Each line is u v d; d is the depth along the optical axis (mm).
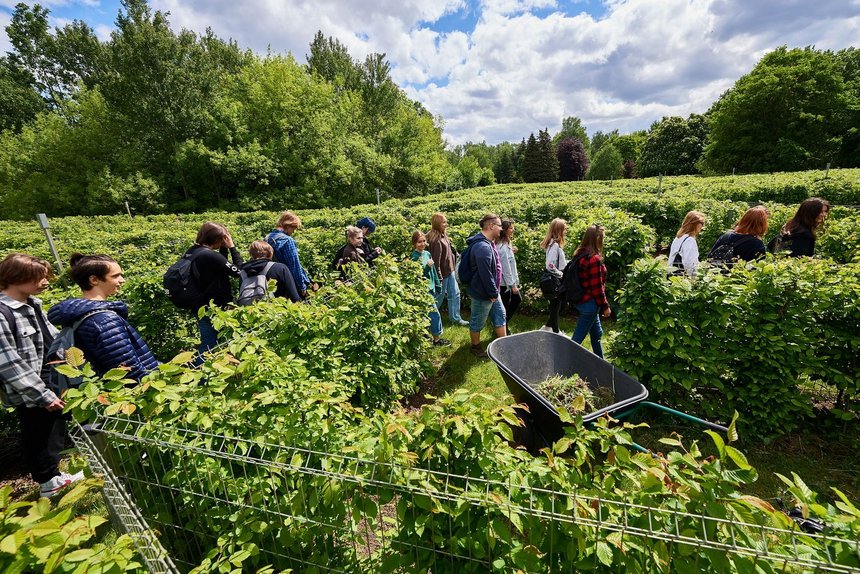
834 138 36094
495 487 1487
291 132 32062
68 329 2695
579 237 6992
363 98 42000
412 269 4629
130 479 1979
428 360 4977
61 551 1040
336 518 1648
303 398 2133
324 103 33250
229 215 20484
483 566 1480
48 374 3184
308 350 3072
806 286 3275
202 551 2012
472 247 5090
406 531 1612
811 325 3350
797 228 4672
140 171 28312
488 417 1582
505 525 1410
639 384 2818
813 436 3541
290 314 3166
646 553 1265
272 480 1724
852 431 3512
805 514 1222
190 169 29531
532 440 3084
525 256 7312
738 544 1248
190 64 28922
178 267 4141
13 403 2855
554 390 3037
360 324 3600
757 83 36750
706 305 3617
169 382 2135
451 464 1621
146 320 5125
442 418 1623
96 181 28125
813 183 12930
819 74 36219
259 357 2311
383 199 34844
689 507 1300
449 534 1490
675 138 55781
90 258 2836
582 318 4730
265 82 30594
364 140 36312
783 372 3332
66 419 3320
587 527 1324
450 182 50031
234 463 1937
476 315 5359
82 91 31656
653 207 10734
